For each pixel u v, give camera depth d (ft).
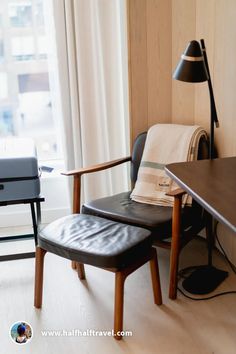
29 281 7.61
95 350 5.82
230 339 5.96
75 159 9.45
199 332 6.12
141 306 6.77
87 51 8.86
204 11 7.82
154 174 7.93
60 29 8.73
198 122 8.57
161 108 8.78
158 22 8.29
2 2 9.37
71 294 7.15
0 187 7.27
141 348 5.83
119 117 9.41
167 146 7.90
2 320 6.52
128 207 7.57
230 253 7.87
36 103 10.21
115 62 9.05
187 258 8.18
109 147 9.46
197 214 7.36
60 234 6.47
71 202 9.66
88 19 8.70
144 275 7.70
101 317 6.53
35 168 7.38
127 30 8.21
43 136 10.48
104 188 9.68
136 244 6.04
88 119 9.21
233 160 6.22
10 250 8.79
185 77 6.24
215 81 7.70
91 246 6.01
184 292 7.08
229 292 7.04
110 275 7.73
